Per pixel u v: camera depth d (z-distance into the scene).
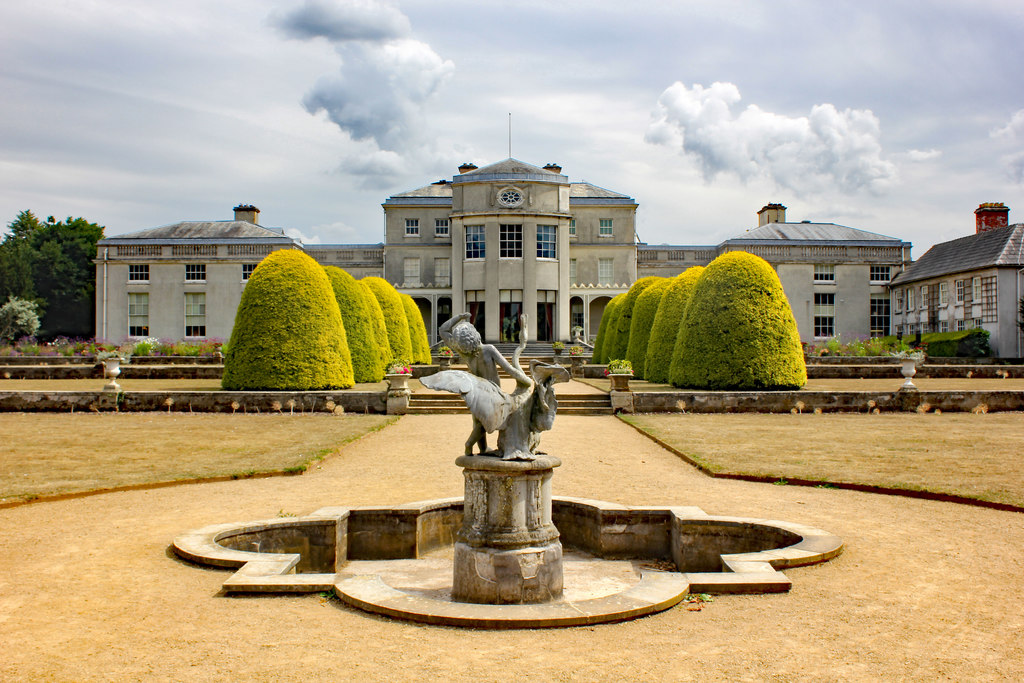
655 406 19.14
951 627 5.04
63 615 5.31
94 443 13.47
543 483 6.00
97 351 34.94
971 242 42.94
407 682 4.23
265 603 5.60
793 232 50.09
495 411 5.87
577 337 42.22
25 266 55.75
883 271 48.38
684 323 22.75
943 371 29.69
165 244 45.75
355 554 7.86
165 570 6.35
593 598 5.60
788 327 21.55
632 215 48.94
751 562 6.32
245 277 45.88
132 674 4.34
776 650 4.67
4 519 8.12
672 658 4.56
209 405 18.70
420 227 48.72
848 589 5.83
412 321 36.19
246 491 9.64
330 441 13.75
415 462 11.86
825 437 14.27
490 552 5.78
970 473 10.36
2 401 18.56
